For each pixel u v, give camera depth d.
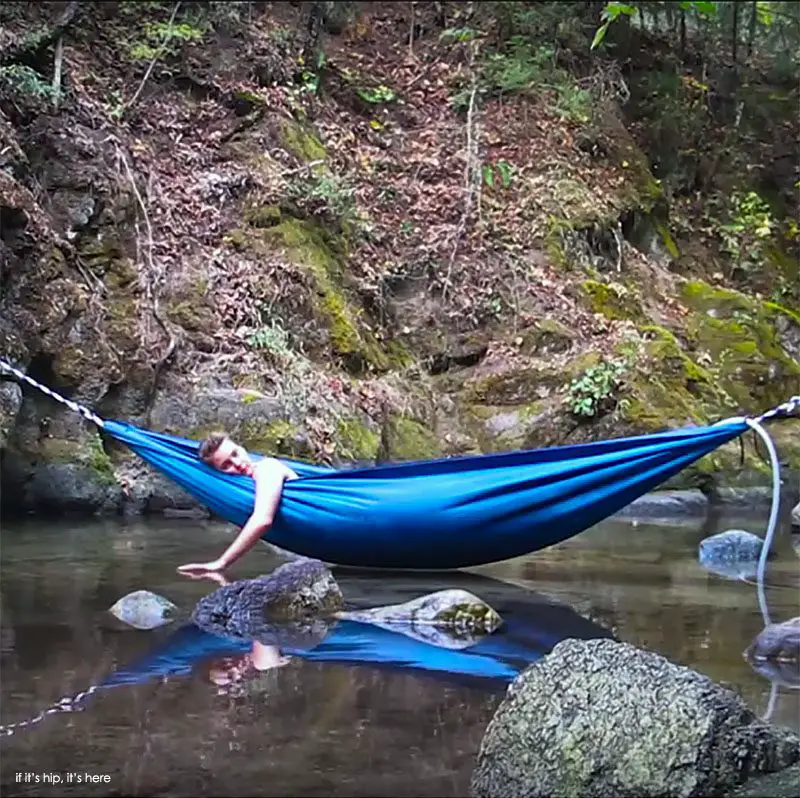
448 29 11.86
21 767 2.50
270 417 7.41
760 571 4.57
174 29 9.58
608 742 2.38
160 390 7.45
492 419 8.61
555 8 12.11
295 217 9.07
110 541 5.81
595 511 4.76
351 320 8.74
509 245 9.93
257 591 4.23
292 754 2.61
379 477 4.84
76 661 3.45
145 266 8.00
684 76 13.03
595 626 4.10
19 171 7.60
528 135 11.05
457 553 4.87
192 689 3.16
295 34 10.73
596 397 8.50
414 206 10.12
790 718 2.91
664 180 12.25
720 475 8.32
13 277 6.89
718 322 10.24
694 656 3.63
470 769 2.54
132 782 2.42
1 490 6.71
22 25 8.60
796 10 13.70
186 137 9.17
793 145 12.95
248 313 8.12
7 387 6.59
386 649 3.72
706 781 2.32
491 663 3.55
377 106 10.97
